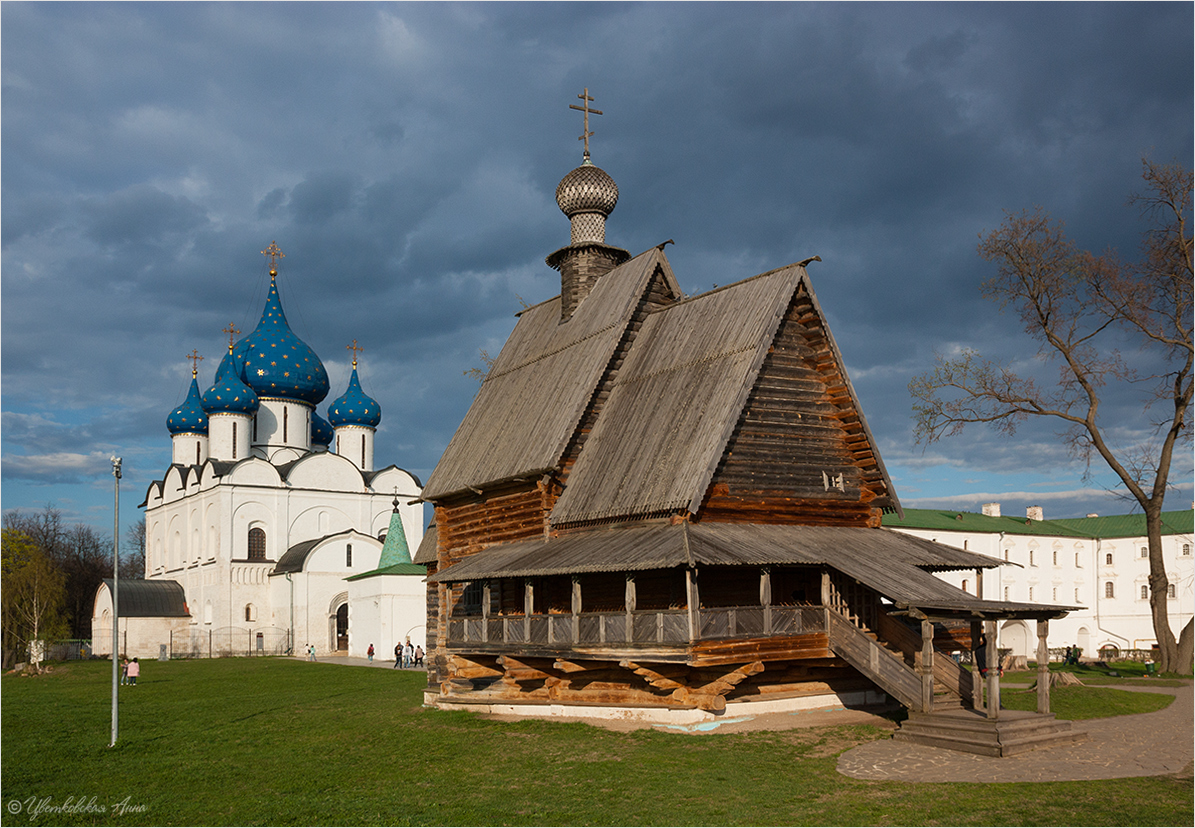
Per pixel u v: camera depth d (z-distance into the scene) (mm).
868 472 30688
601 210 41219
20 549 72312
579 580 27531
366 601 80125
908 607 24016
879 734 24641
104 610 95375
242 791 23250
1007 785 19297
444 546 37875
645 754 23453
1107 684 38375
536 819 18844
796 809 18359
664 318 33938
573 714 29406
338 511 99312
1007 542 82125
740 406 27359
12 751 29375
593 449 31422
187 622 95750
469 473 35781
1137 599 90188
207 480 96000
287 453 101250
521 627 29406
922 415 46594
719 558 24375
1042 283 44062
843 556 26938
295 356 102188
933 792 19031
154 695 46344
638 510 27516
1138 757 21828
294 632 88750
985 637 23375
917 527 75500
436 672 37219
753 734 25141
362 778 23625
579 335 36469
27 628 69500
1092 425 44625
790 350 30250
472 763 24281
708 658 24641
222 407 97438
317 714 35031
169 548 104125
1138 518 92438
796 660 27266
